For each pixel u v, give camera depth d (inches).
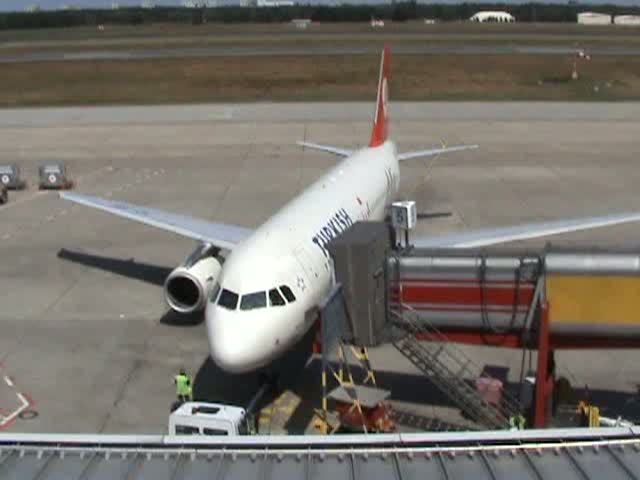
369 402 929.5
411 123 3161.9
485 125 3100.4
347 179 1354.6
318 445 569.6
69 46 6737.2
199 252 1263.5
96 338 1251.8
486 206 1977.1
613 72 4564.5
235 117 3366.1
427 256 959.0
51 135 3063.5
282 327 920.9
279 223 1067.9
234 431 890.7
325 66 4909.0
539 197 2053.4
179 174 2396.7
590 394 1046.4
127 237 1776.6
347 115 3353.8
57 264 1605.6
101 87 4320.9
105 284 1489.9
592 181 2217.0
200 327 1289.4
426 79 4375.0
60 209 2027.6
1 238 1787.6
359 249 911.0
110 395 1069.1
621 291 908.0
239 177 2338.8
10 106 3767.2
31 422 997.8
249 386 1081.4
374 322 948.0
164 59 5408.5
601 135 2876.5
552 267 919.0
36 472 544.4
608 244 1633.9
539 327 920.9
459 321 965.2
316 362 1142.3
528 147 2694.4
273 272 938.1
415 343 970.1
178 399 1053.8
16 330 1285.7
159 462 555.8
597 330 920.3
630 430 573.3
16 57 5777.6
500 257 941.2
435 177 2297.0
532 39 6786.4
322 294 1027.3
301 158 2578.7
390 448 564.1
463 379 1061.1
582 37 7066.9
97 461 557.3
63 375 1128.2
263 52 5728.3
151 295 1432.1
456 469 538.6
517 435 569.9
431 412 1002.7
